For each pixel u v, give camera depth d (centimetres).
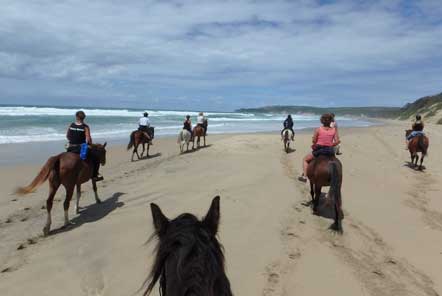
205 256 247
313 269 654
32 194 1194
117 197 1105
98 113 6625
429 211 1032
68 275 627
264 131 4316
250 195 1065
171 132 3691
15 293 576
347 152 2098
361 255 729
